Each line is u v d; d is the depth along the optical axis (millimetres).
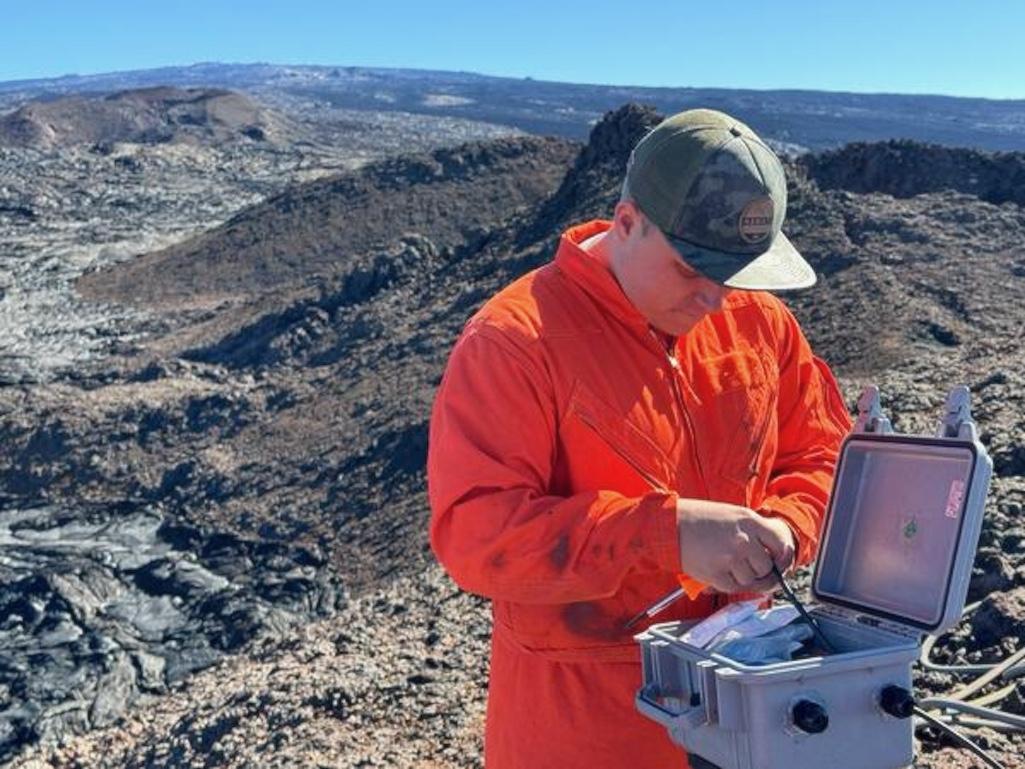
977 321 17625
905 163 25125
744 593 2900
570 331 2877
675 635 2779
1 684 16688
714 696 2572
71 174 75875
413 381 24469
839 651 2727
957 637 5871
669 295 2814
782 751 2506
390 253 31578
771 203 2674
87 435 25938
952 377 12477
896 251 20734
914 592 2670
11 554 21359
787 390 3297
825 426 3312
